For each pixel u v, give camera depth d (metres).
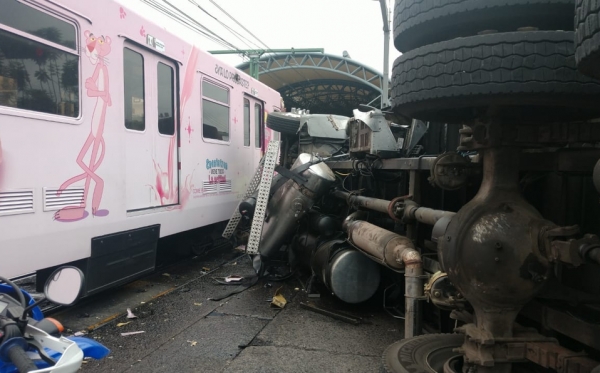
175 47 6.23
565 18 2.02
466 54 1.99
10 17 3.77
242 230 7.37
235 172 8.33
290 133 7.64
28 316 2.27
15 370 1.92
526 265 2.20
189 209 6.63
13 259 3.77
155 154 5.80
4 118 3.70
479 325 2.40
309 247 5.70
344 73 22.78
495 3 2.00
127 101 5.31
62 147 4.26
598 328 2.18
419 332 3.16
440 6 2.12
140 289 5.76
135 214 5.33
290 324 4.39
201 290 5.66
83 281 2.19
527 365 2.71
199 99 6.92
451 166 2.87
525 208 2.32
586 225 2.64
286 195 5.73
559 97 1.93
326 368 3.42
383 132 4.64
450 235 2.39
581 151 2.40
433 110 2.37
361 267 4.57
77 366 1.94
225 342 3.93
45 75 4.11
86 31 4.56
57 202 4.20
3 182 3.68
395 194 4.96
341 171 6.36
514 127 2.36
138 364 3.50
